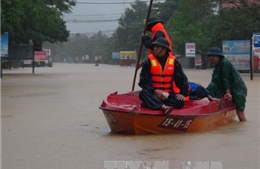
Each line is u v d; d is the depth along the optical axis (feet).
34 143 30.50
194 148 28.22
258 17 133.80
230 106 38.86
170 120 31.86
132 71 169.07
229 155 26.37
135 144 29.40
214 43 168.35
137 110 31.68
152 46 35.27
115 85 85.35
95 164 24.49
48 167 24.03
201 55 194.80
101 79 107.55
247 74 131.13
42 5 109.50
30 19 126.31
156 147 28.48
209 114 34.24
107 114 32.91
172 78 33.55
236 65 130.72
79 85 86.12
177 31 201.26
